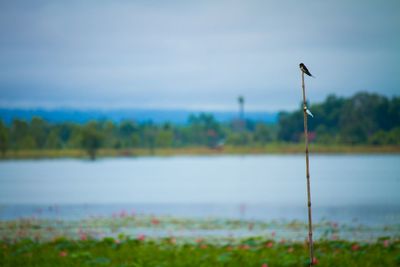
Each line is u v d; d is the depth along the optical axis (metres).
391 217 50.00
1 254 28.00
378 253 26.64
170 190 91.75
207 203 69.81
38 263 25.75
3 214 56.38
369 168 144.50
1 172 143.12
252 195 80.25
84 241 32.09
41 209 62.44
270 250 29.00
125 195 82.94
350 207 60.81
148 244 31.48
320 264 24.31
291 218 50.72
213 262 25.86
